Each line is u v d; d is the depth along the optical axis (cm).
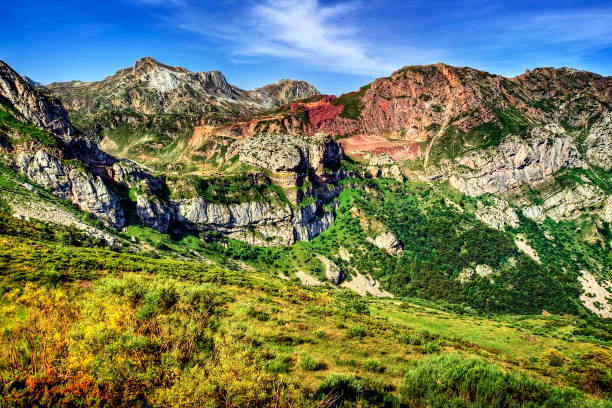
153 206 17312
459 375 2078
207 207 19588
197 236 19088
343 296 11769
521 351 7569
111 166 18388
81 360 1427
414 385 2147
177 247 15975
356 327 4653
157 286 2995
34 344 1577
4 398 1234
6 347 1562
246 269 17525
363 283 19962
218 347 2020
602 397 3612
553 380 4072
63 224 11406
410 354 3981
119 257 8750
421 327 9062
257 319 4556
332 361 3127
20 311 2355
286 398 1661
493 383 1958
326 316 5609
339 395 2033
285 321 4628
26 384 1295
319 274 19025
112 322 1831
